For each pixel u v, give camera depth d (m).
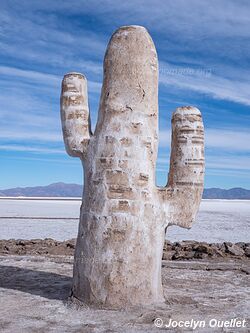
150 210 6.38
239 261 10.37
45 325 5.54
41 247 11.91
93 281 6.21
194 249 11.42
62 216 33.41
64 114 6.83
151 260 6.33
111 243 6.18
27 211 40.41
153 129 6.62
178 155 6.63
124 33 6.67
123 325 5.55
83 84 6.94
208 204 72.19
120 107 6.47
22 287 7.40
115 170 6.30
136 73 6.56
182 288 7.64
